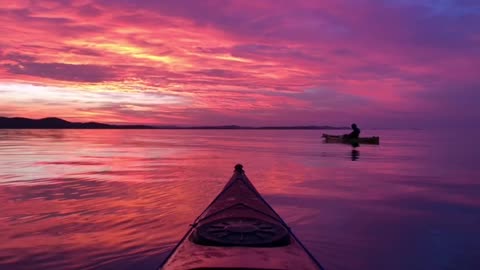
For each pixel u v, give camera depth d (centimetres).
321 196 1195
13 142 4966
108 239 734
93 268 602
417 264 639
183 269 346
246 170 1898
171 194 1189
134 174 1683
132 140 6488
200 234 413
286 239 410
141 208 989
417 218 925
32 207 996
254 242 396
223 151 3503
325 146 4406
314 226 848
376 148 4100
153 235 759
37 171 1775
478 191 1311
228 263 357
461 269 621
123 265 615
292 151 3484
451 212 992
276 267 351
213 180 1495
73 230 789
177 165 2109
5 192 1212
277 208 1017
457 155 3219
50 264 616
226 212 551
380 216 939
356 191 1298
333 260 655
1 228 802
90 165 2073
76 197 1134
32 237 745
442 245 731
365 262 647
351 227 842
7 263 619
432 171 1947
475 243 741
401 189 1348
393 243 738
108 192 1220
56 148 3734
